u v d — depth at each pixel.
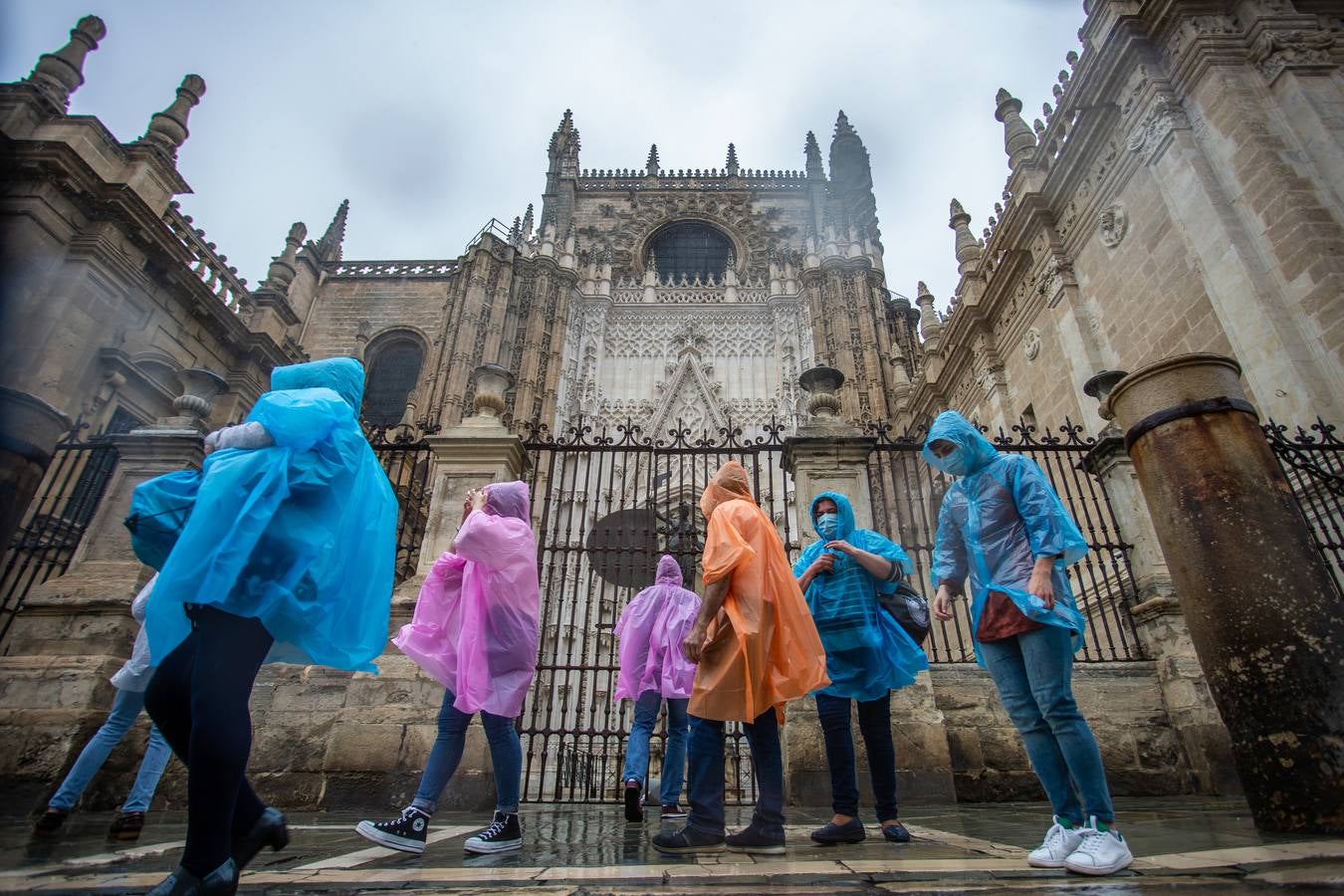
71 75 13.67
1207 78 9.68
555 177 33.78
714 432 22.84
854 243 26.94
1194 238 9.60
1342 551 7.16
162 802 5.77
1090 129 11.89
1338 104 8.88
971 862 2.68
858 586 3.90
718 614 3.21
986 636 3.18
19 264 11.87
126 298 13.67
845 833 3.44
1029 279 14.36
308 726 6.14
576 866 2.68
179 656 2.27
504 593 3.63
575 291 26.38
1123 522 7.39
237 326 16.45
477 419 7.93
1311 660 3.48
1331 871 2.20
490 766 5.92
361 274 29.66
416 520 7.43
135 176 13.74
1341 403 7.63
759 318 26.89
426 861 2.90
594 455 20.72
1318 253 8.10
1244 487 3.87
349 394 2.98
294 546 2.29
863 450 7.40
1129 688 6.70
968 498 3.41
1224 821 3.94
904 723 6.11
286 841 2.32
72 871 2.67
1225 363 4.27
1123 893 2.00
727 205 33.12
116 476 7.02
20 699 5.73
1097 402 11.87
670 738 5.12
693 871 2.52
